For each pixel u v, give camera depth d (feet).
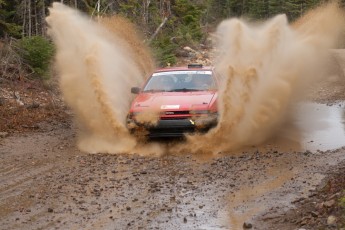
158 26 221.66
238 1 437.99
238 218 41.78
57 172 57.93
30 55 123.85
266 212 42.91
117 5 207.82
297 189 48.80
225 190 49.65
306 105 107.76
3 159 65.16
